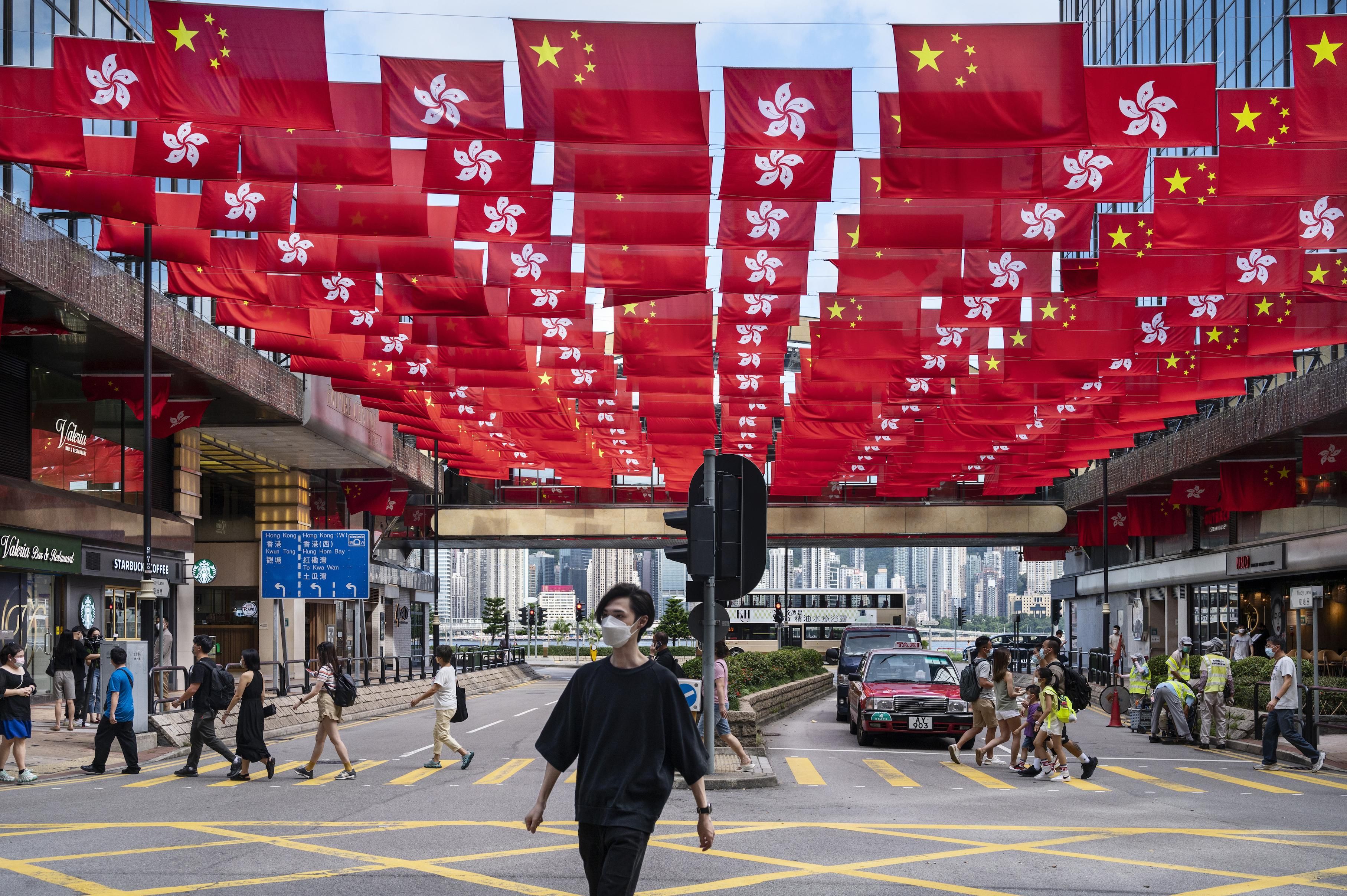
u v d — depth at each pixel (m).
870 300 21.17
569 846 10.02
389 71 12.52
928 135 12.03
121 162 15.61
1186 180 15.44
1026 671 53.50
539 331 23.16
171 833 10.81
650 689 5.46
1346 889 8.37
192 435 35.66
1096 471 50.03
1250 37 33.81
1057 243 15.11
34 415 27.06
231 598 44.00
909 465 39.69
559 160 13.02
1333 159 13.62
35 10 22.66
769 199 14.36
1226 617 45.53
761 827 11.27
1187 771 17.64
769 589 67.06
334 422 37.91
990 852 9.86
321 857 9.45
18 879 8.55
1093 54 53.00
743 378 26.55
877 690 21.62
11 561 24.48
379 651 55.31
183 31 12.39
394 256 17.03
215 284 18.92
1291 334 20.67
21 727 15.59
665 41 11.90
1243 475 37.66
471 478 57.78
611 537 56.62
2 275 20.47
